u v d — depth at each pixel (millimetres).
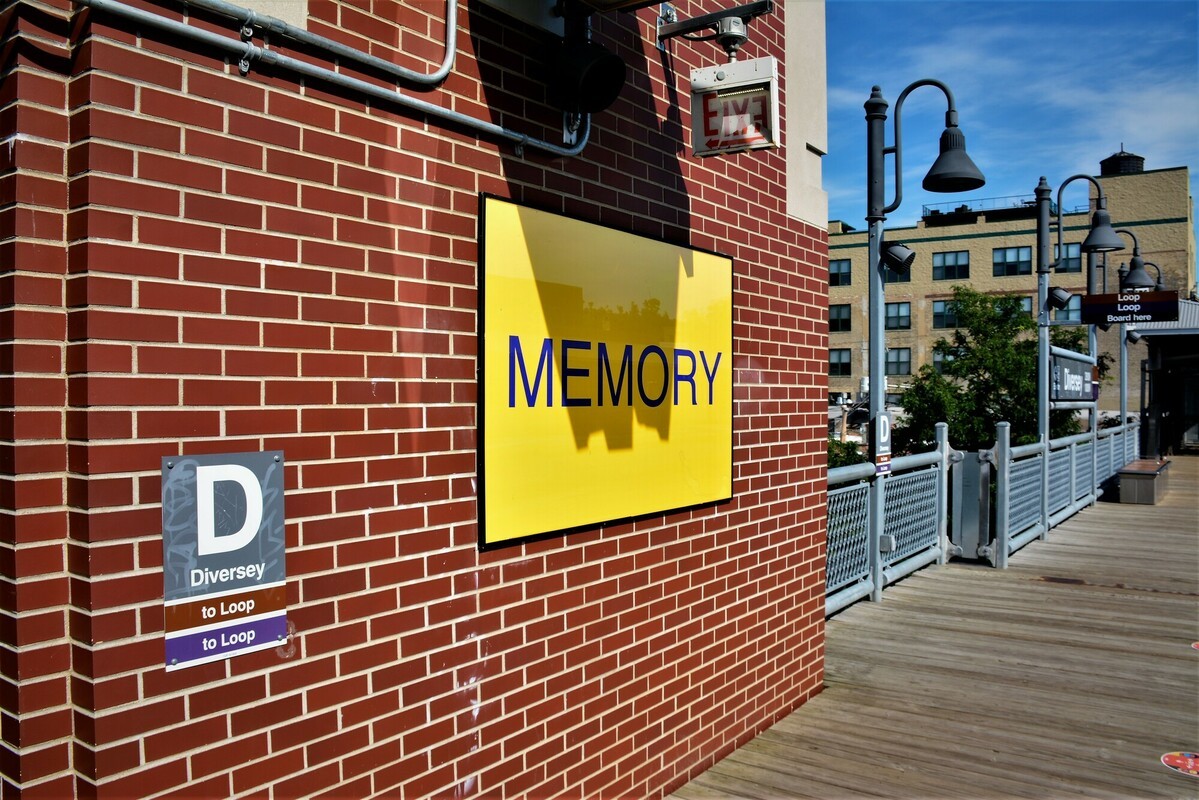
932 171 7305
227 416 2346
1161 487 16719
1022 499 11469
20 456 2080
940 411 21031
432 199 2922
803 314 5414
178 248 2246
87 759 2111
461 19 3043
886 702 5453
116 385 2135
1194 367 31672
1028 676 5977
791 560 5266
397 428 2805
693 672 4312
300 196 2521
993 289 52250
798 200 5395
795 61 5438
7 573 2094
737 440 4676
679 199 4215
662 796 4078
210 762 2312
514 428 3238
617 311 3764
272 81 2457
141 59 2182
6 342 2092
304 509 2535
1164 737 4879
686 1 4367
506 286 3195
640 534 3932
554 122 3432
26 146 2088
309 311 2543
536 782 3355
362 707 2701
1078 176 15289
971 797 4113
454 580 3010
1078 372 15281
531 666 3334
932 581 9125
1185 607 7957
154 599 2201
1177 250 48969
